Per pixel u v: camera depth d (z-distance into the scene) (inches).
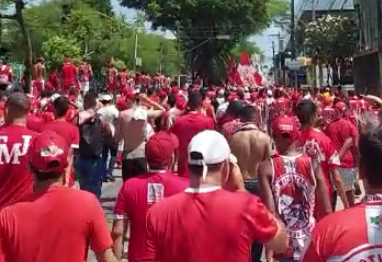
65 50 1520.7
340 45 1979.6
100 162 432.8
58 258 168.7
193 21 2871.6
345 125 385.1
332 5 2691.9
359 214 129.0
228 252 157.4
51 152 170.2
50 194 170.4
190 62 3068.4
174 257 158.9
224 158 162.1
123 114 397.1
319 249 129.7
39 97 742.5
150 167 226.2
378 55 1325.0
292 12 2810.0
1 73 867.4
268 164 244.5
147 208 222.1
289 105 959.6
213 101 897.5
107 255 173.2
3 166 235.1
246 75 1727.4
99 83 1674.5
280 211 240.7
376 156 130.1
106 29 1633.9
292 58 2800.2
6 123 241.4
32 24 1567.4
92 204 172.7
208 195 159.3
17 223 168.4
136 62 2436.0
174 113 480.1
